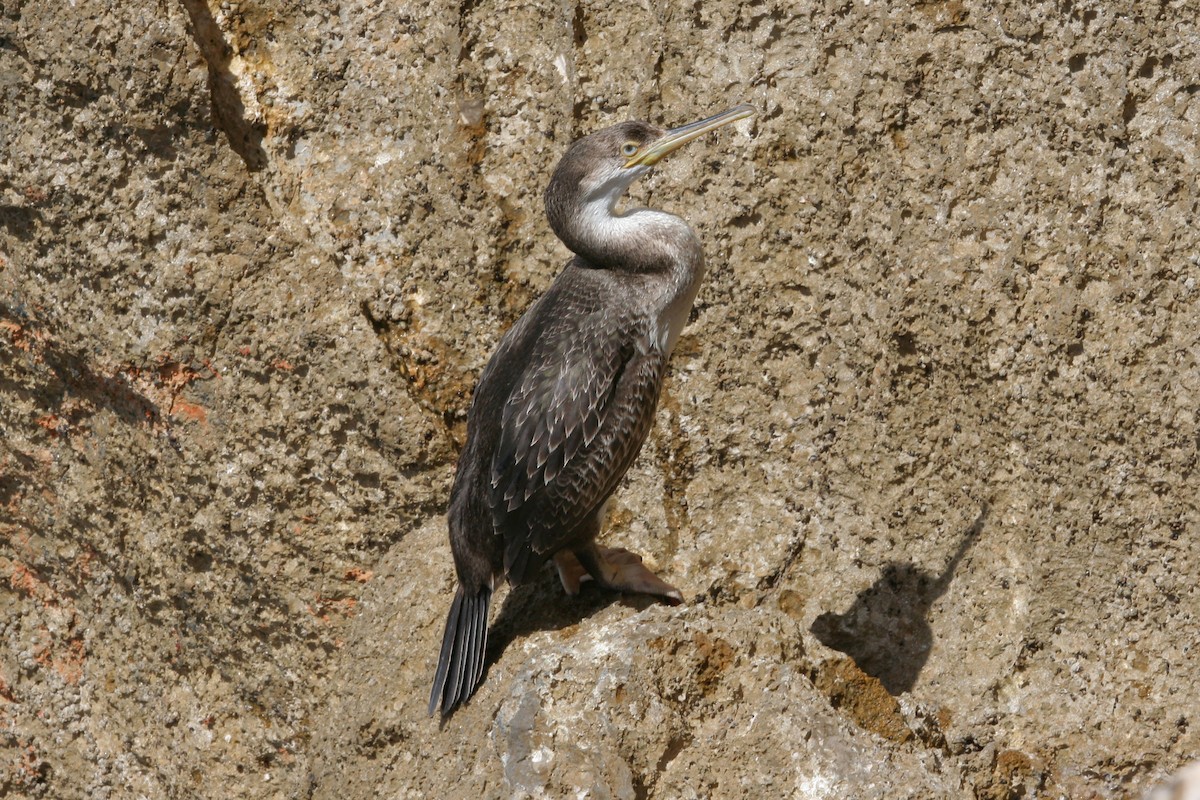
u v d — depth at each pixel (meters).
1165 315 10.41
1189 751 10.32
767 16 10.99
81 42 10.41
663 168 11.13
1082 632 10.58
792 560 10.99
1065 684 10.55
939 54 10.68
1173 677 10.43
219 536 11.06
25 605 12.61
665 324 9.77
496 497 9.42
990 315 10.66
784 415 11.03
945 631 10.77
